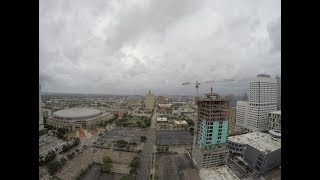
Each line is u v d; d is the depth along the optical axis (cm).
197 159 4109
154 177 3734
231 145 4838
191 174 3847
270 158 3891
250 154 4200
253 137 5138
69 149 5091
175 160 4541
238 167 4250
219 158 3991
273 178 3806
